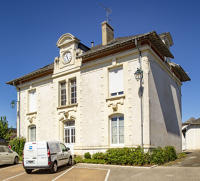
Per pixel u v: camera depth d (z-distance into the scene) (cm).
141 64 1515
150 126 1433
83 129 1725
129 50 1570
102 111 1639
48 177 1078
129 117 1504
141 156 1308
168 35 2019
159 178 956
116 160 1355
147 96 1455
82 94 1780
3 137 2702
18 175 1162
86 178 1023
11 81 2311
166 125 1719
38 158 1166
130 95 1526
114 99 1591
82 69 1816
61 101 1948
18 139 2106
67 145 1795
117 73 1630
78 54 1867
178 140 2017
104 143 1592
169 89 1900
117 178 996
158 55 1694
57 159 1227
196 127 2908
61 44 1966
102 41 2052
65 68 1925
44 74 2100
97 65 1730
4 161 1480
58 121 1898
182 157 1734
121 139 1543
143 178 971
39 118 2058
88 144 1675
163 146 1602
